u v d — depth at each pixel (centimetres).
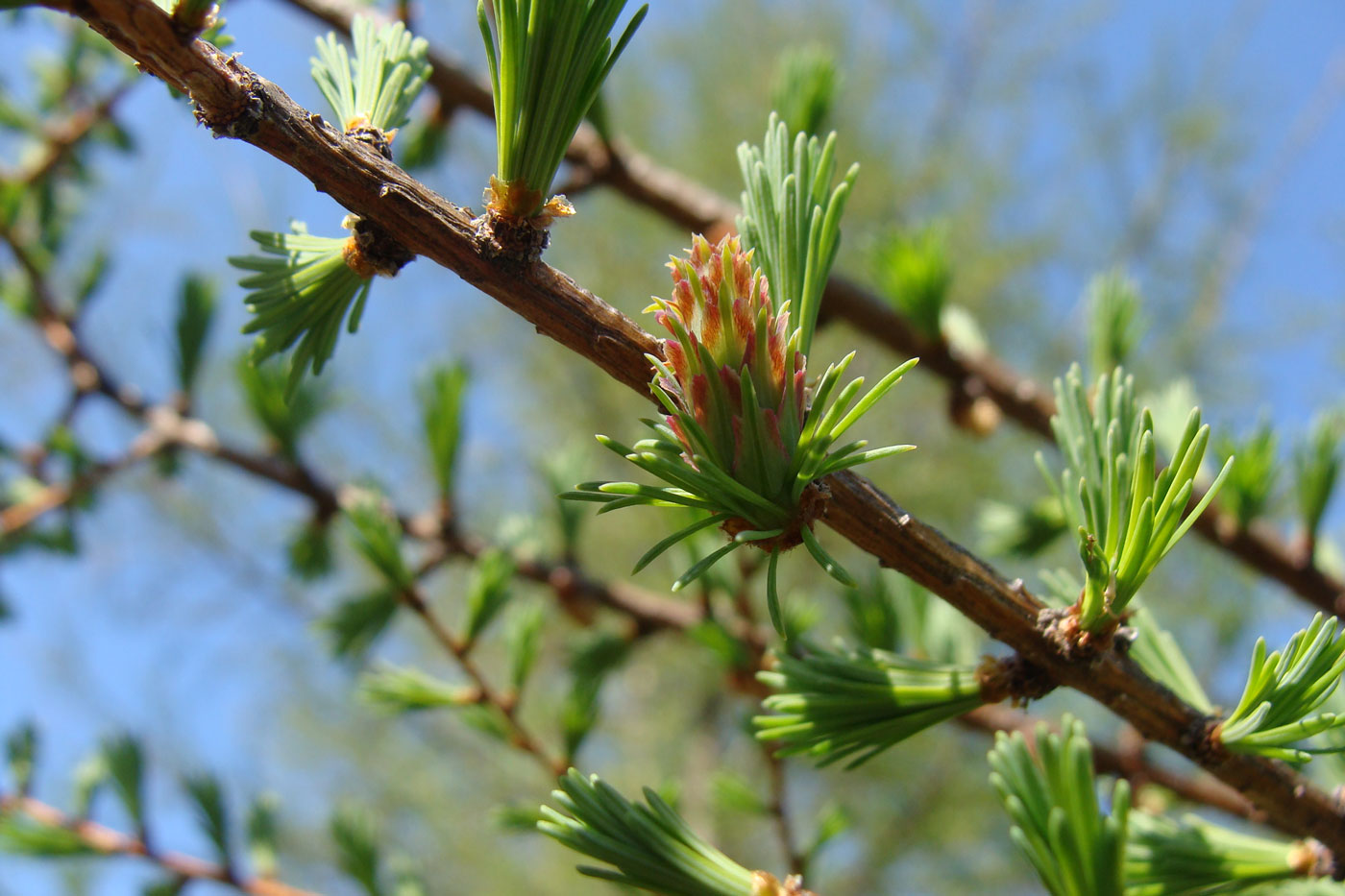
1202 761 24
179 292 47
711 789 32
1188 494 23
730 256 23
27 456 47
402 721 117
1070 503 25
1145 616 27
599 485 23
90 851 36
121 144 53
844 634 44
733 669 34
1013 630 24
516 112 23
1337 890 27
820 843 30
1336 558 33
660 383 23
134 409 47
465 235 24
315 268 25
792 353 23
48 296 48
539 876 109
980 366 37
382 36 25
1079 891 23
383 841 112
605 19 23
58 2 23
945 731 90
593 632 41
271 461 44
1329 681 24
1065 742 23
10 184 50
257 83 23
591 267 115
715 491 23
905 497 104
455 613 107
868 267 38
